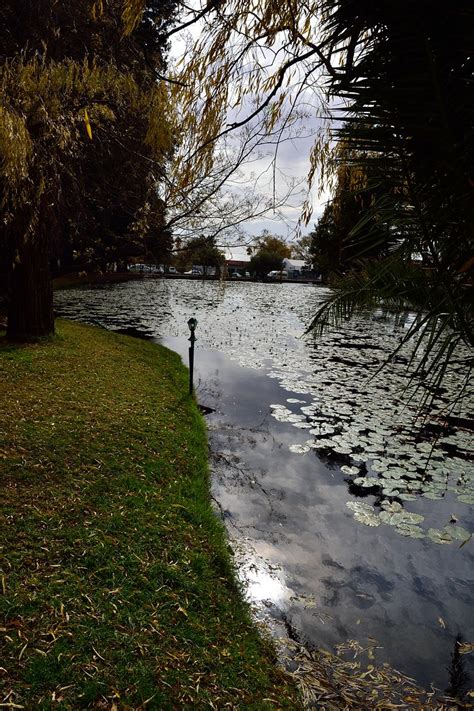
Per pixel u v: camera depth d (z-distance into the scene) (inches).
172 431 179.6
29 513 107.7
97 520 110.3
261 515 141.6
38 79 137.0
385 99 31.7
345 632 98.4
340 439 205.2
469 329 38.3
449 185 32.5
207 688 72.4
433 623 102.7
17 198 162.4
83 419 170.2
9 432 146.9
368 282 49.8
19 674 67.6
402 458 188.7
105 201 253.6
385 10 31.9
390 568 120.6
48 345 279.3
